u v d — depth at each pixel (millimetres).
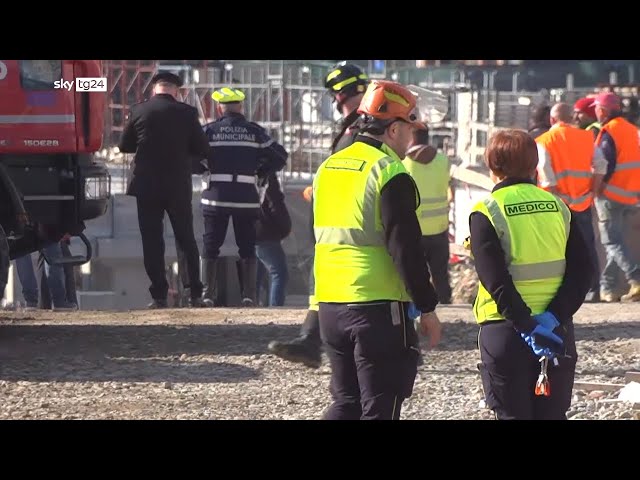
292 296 81938
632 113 85438
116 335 43219
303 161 92625
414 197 21359
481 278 20812
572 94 100688
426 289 20984
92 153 44125
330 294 21812
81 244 77938
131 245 78625
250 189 54812
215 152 54469
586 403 31422
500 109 97312
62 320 47969
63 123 42000
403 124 22094
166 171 51438
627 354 39344
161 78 51812
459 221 75438
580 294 21125
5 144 41625
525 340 20734
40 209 42531
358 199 21406
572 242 21375
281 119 93375
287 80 99125
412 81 117438
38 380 35188
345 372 22281
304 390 33844
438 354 39656
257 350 40281
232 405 31750
